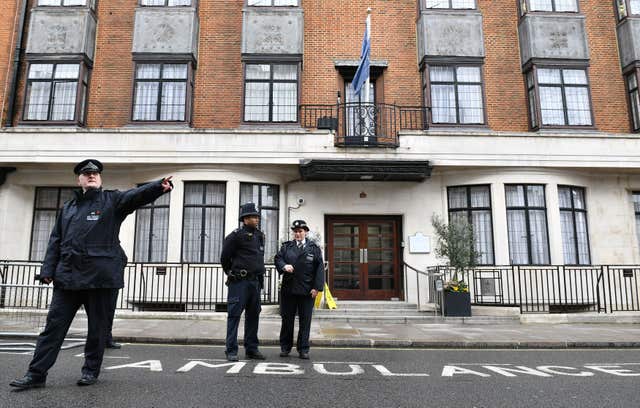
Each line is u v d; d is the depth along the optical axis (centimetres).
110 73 1395
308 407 402
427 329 962
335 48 1439
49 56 1349
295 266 645
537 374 554
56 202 1360
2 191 1311
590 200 1354
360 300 1330
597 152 1288
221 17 1438
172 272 1238
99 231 448
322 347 770
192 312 1120
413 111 1400
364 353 711
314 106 1390
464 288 1138
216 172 1272
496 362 641
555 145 1288
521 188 1316
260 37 1377
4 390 428
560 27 1405
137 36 1366
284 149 1259
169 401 407
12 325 927
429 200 1347
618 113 1409
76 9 1375
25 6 1409
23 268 1208
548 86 1379
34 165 1288
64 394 418
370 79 1445
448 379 520
